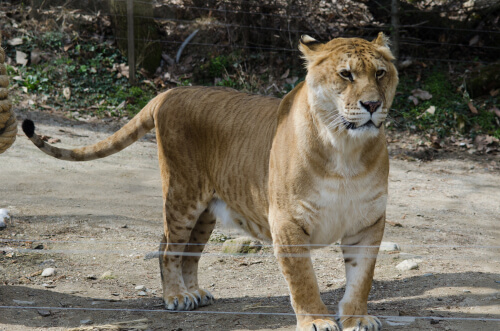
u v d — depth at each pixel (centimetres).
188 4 1912
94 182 1162
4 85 610
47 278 768
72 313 655
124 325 621
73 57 1773
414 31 1931
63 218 962
